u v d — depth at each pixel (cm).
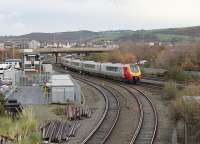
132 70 7281
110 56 12538
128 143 2892
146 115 4056
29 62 7962
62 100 4834
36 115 3931
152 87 6438
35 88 5759
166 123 3606
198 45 8806
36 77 6506
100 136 3144
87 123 3694
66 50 15588
